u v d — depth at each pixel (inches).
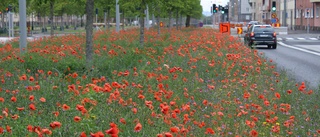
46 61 578.6
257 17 4638.3
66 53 700.7
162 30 1854.1
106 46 841.5
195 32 1672.0
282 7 3730.3
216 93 439.5
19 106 341.4
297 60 1015.6
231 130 313.1
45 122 291.9
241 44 1056.2
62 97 364.8
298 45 1635.1
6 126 272.2
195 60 613.0
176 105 375.6
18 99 357.4
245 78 527.2
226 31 1620.3
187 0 1833.2
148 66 578.9
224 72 567.8
